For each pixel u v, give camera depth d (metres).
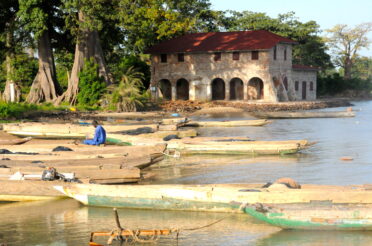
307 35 90.75
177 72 67.25
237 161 25.44
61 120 44.22
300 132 37.28
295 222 14.41
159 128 35.00
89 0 50.94
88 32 56.78
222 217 15.97
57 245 14.05
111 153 23.05
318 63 96.44
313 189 15.70
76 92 56.69
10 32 57.53
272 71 64.12
